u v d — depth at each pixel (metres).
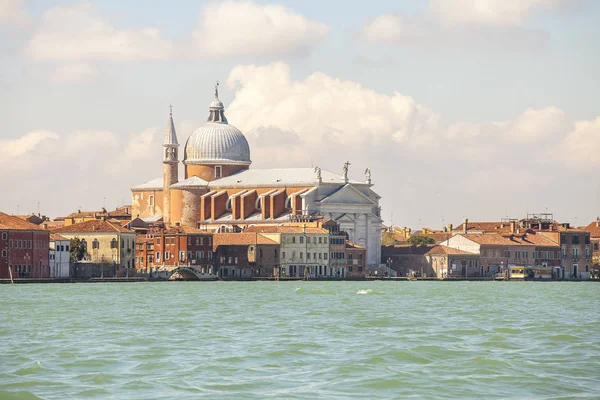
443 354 121.31
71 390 98.62
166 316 172.88
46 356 119.25
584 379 105.19
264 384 101.69
